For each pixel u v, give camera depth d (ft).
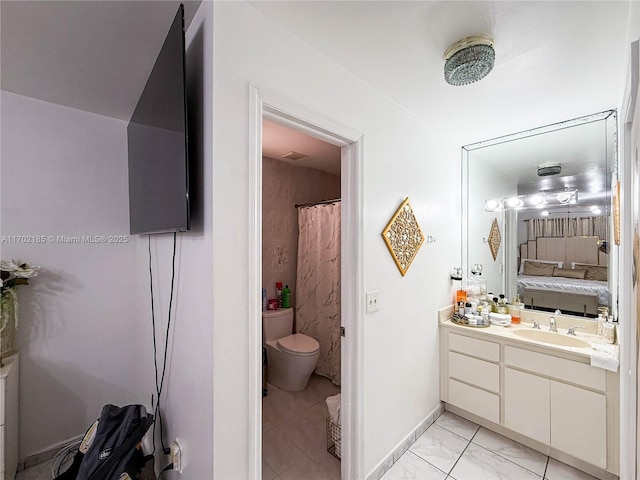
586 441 5.46
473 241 8.68
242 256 3.51
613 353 5.42
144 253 6.30
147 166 4.64
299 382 8.71
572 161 7.14
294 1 3.51
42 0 3.45
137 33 4.11
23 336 5.86
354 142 5.10
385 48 4.38
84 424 6.52
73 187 6.45
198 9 3.63
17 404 5.59
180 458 4.16
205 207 3.42
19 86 5.54
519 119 6.79
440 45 4.31
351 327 5.11
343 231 5.25
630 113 4.09
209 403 3.35
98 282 6.74
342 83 4.80
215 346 3.29
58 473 5.50
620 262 5.02
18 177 5.85
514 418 6.36
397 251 5.98
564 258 7.26
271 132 7.65
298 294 10.43
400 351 6.14
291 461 5.98
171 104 3.54
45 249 6.12
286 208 10.55
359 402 5.05
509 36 4.05
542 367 6.00
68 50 4.46
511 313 7.71
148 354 5.98
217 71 3.31
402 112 6.18
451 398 7.40
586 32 3.93
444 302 7.87
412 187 6.51
